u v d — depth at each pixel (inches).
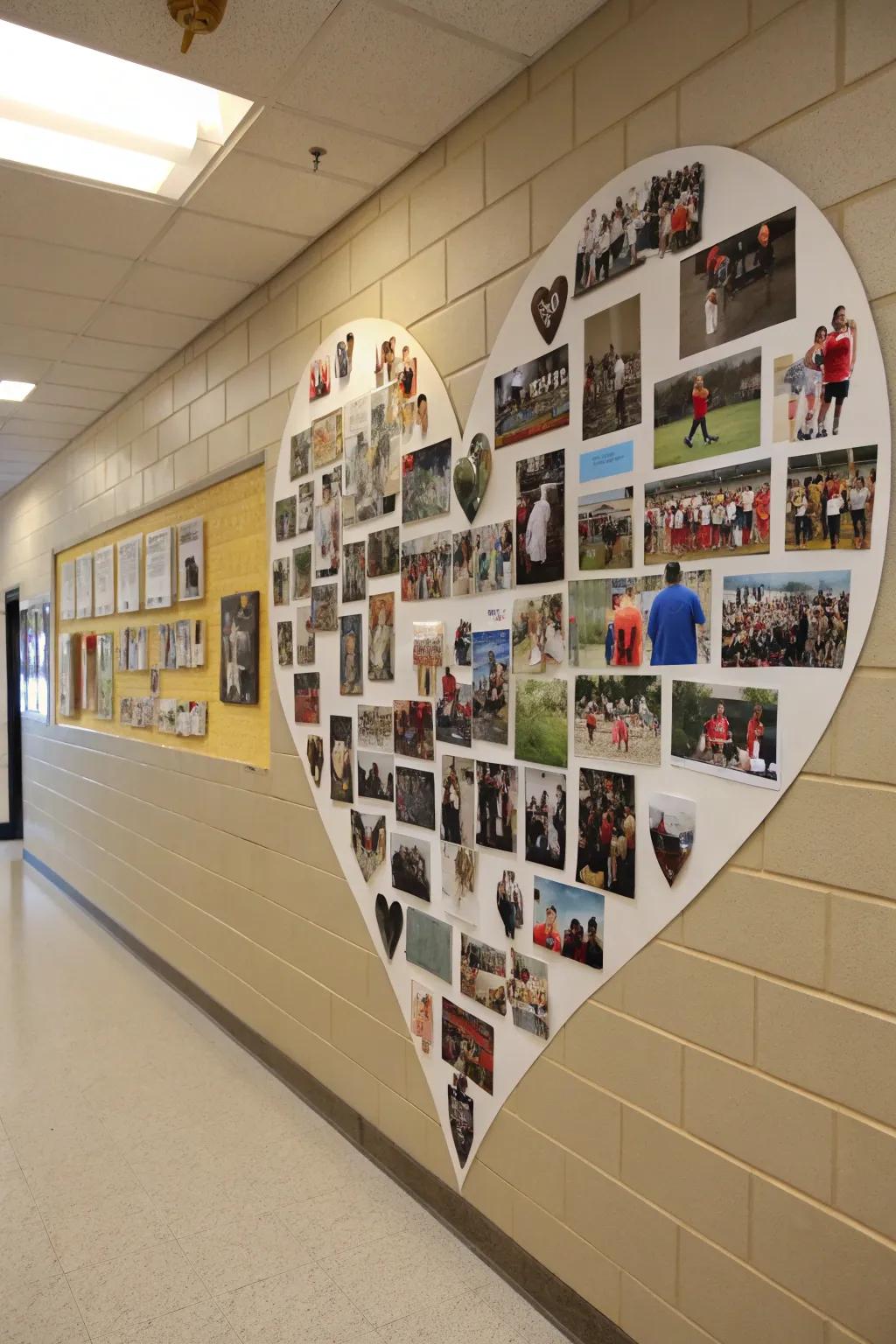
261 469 140.4
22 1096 128.0
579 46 78.0
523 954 85.9
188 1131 118.0
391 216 104.8
